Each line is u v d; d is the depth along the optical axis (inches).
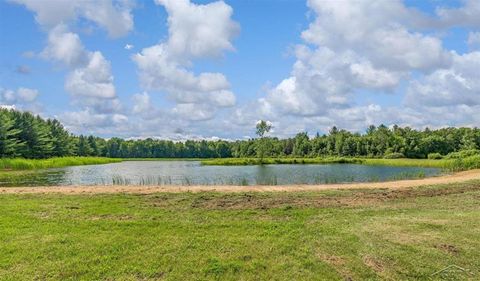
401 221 363.3
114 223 362.6
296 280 235.3
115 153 4901.6
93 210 430.9
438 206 458.3
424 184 745.0
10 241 302.8
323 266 255.1
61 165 2231.8
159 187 722.8
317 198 531.5
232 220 378.9
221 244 297.3
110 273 243.6
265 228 346.9
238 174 1438.2
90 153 3878.0
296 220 378.9
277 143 3604.8
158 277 239.3
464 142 2957.7
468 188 645.3
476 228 334.3
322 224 358.9
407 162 2196.1
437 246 286.4
